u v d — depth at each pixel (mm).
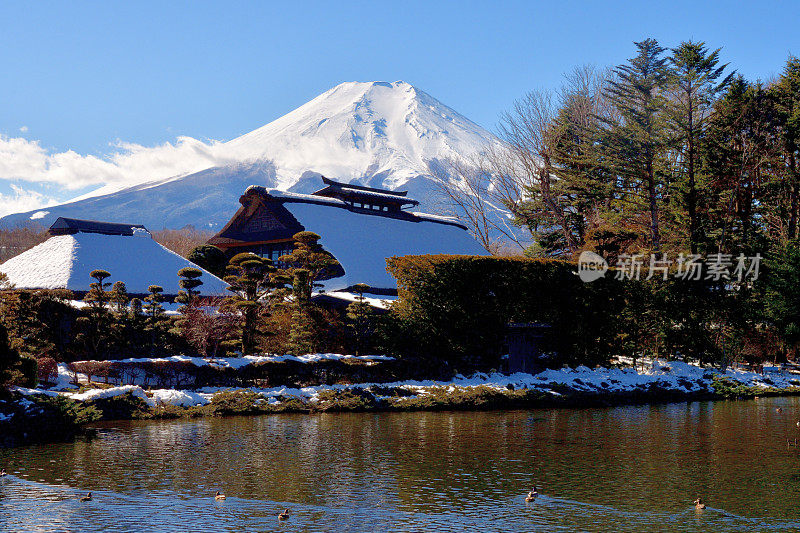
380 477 16641
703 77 59812
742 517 13578
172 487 15492
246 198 61688
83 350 35844
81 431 22688
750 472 17469
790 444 21469
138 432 22609
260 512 13703
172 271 51688
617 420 26797
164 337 37000
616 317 41375
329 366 33906
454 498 14867
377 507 14133
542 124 72688
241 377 31859
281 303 38312
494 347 38781
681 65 60438
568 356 40062
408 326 37719
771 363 50750
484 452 19844
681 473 17344
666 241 59531
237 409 27078
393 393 31500
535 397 32188
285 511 13383
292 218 59000
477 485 15977
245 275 36594
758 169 63031
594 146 62469
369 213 66312
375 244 59562
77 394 26469
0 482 15766
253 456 18906
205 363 31391
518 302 39188
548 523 13164
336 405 28344
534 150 73375
